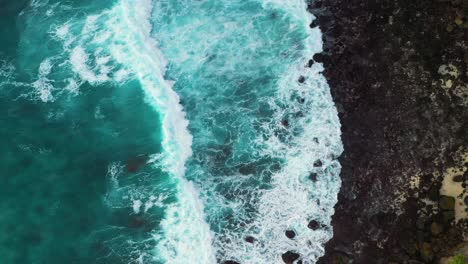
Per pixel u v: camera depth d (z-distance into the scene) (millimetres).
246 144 30484
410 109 29734
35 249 28500
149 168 30172
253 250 28672
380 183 28953
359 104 30281
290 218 29031
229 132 30781
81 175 30016
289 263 28391
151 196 29609
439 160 28797
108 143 30750
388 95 30109
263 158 30156
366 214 28656
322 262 28328
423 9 30781
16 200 29453
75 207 29391
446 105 29484
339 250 28375
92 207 29422
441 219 27859
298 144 30219
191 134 30891
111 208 29406
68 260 28312
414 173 28812
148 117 31250
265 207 29297
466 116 29172
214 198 29641
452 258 26859
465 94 29469
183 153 30531
